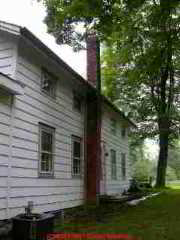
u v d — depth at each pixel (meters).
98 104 13.48
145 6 11.09
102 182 15.15
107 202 14.19
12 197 8.26
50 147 10.69
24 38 8.62
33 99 9.62
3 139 8.05
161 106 21.73
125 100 23.95
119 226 8.90
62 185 11.28
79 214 11.34
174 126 21.36
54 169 10.74
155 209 12.62
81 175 13.14
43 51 9.49
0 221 7.76
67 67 10.98
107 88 24.08
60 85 11.65
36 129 9.71
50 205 10.26
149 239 7.21
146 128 22.89
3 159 8.01
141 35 12.16
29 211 7.77
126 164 20.72
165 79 21.94
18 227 7.17
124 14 9.92
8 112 8.30
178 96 23.17
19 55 8.92
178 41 10.96
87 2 9.01
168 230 8.25
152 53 11.36
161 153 23.83
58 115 11.31
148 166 46.31
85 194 13.27
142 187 23.30
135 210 12.43
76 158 12.71
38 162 9.71
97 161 13.30
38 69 10.04
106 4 9.29
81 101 13.71
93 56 15.49
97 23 9.98
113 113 17.73
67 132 12.02
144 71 12.02
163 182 23.95
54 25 11.45
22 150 8.85
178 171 55.69
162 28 10.98
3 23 8.48
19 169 8.65
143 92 23.66
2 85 7.66
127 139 21.66
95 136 13.64
